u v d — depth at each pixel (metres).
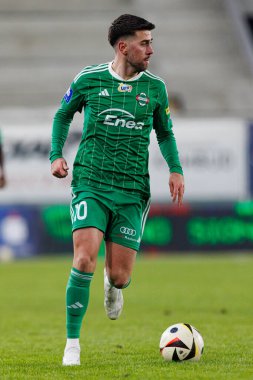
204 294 47.94
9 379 20.19
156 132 24.17
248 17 109.44
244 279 56.75
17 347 27.67
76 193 22.64
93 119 22.70
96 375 20.30
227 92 99.69
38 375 20.73
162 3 107.69
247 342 27.91
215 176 75.75
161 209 75.62
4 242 75.38
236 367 21.48
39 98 97.19
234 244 76.06
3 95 97.06
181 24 105.31
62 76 99.44
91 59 101.69
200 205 75.75
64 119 23.36
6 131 75.56
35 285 54.44
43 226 75.62
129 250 22.94
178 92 99.06
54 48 102.75
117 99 22.64
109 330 33.09
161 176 75.50
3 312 40.44
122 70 22.70
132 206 22.92
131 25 22.25
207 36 104.69
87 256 21.70
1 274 62.41
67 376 20.22
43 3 107.50
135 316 38.19
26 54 101.88
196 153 75.62
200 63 102.00
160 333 31.72
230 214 75.81
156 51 102.88
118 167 22.70
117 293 24.55
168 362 22.31
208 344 27.34
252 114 92.38
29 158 75.62
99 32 104.44
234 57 102.94
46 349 27.03
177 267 66.31
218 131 75.62
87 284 21.94
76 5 107.19
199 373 20.36
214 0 108.25
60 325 35.12
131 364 22.38
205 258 73.81
